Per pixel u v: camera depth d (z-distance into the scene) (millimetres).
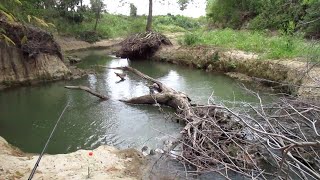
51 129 8867
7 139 8203
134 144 7844
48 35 14172
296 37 15664
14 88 12781
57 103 11102
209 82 14328
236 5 24812
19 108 10555
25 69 13305
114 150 6930
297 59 13305
